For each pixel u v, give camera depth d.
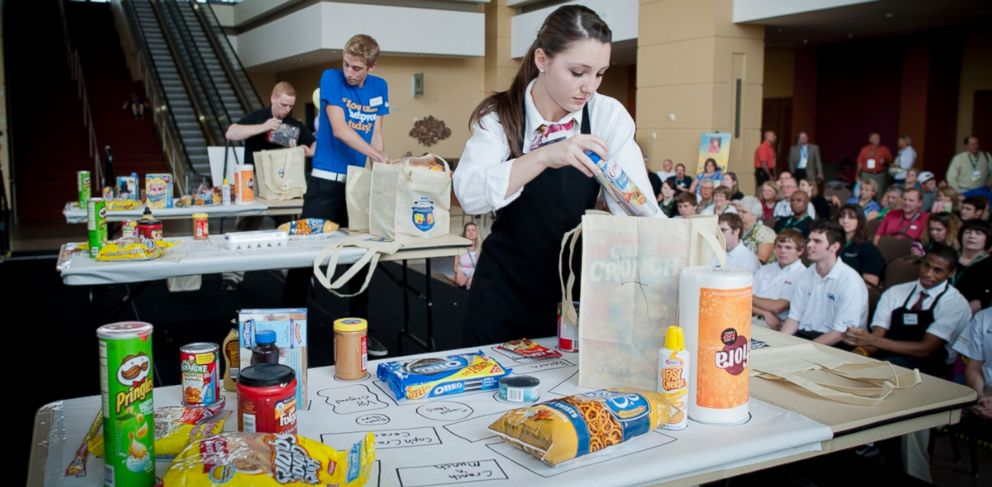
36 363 4.26
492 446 1.25
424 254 3.46
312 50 14.74
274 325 1.42
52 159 12.95
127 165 13.02
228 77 12.87
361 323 1.62
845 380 1.59
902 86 14.83
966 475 3.20
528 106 1.80
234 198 5.44
